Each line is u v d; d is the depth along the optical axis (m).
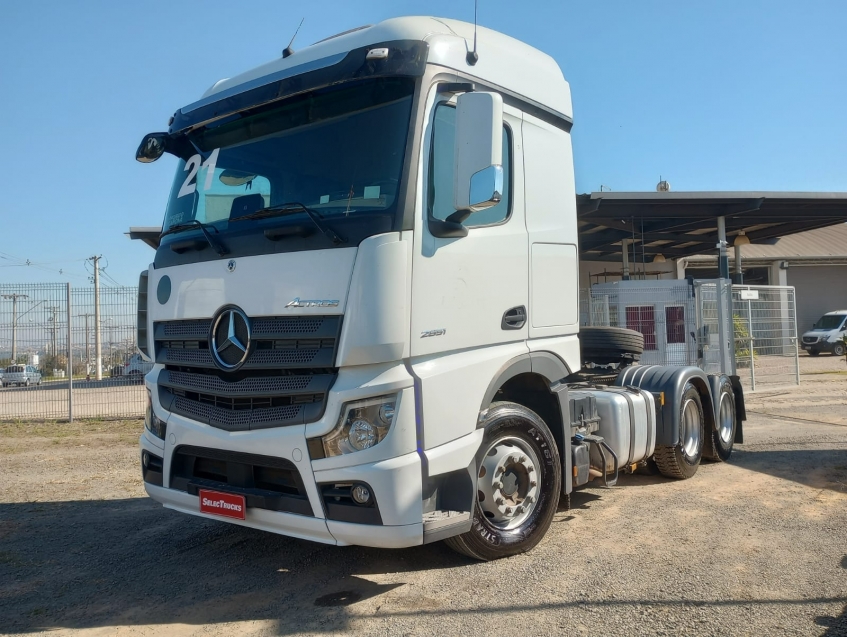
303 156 4.20
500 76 4.62
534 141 4.91
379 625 3.70
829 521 5.43
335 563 4.73
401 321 3.72
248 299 4.08
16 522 6.03
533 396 5.08
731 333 11.05
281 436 3.86
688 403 7.16
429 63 4.01
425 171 3.91
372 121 4.02
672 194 15.97
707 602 3.89
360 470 3.65
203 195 4.63
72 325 13.99
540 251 4.83
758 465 7.67
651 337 11.41
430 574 4.42
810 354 29.48
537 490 4.79
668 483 6.90
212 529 5.69
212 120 4.70
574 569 4.44
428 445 3.83
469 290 4.18
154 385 4.77
